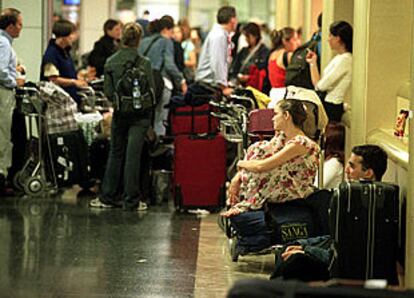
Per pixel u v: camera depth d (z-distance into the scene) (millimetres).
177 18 37000
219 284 10023
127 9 36344
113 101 14195
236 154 15539
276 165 10492
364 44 11188
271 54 17234
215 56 17344
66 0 30328
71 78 16547
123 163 14680
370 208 8445
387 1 11039
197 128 15094
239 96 13922
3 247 11594
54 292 9508
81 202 15086
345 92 12828
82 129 15812
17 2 17828
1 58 14555
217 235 12648
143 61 14203
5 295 9336
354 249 8461
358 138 11477
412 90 8180
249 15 37938
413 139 8141
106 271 10453
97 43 18953
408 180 8320
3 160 14891
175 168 14422
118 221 13508
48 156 15586
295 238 10281
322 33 14891
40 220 13445
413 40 8180
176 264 10891
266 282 4664
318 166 10867
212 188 14406
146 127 14422
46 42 18047
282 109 10672
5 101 14742
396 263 8625
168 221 13625
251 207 10602
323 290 4582
